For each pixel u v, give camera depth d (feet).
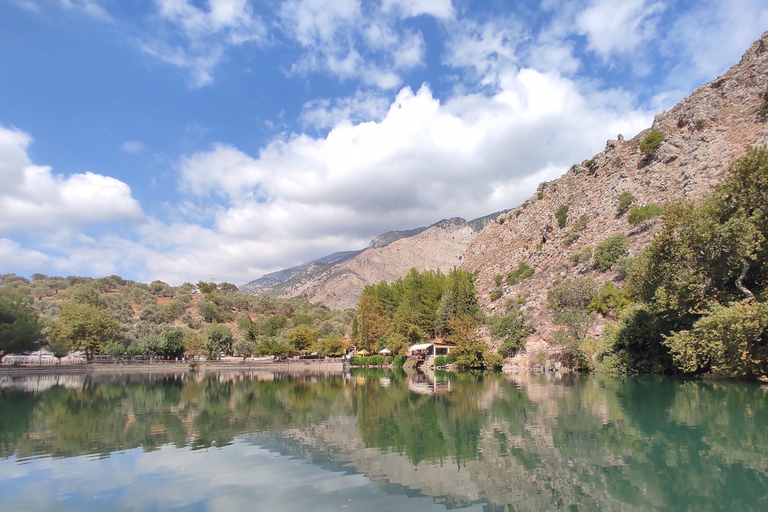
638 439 59.77
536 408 85.87
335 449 58.59
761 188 98.53
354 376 200.54
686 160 229.45
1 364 231.09
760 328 87.76
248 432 69.72
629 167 271.69
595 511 36.99
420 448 58.39
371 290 385.50
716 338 97.35
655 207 214.69
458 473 47.80
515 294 259.60
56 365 229.45
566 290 194.39
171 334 290.76
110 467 50.93
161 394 126.41
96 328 258.98
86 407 98.78
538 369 180.86
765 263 100.48
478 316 254.68
